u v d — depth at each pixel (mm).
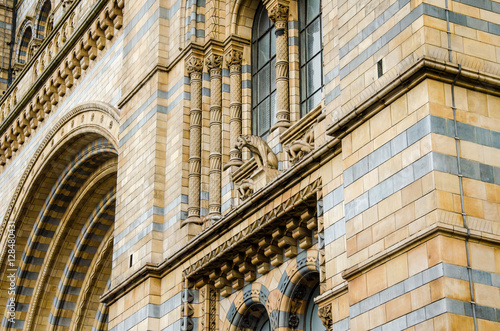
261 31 32156
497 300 18422
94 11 41062
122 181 35000
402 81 20359
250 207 26750
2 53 60031
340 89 23172
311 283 25688
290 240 26000
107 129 39156
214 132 31531
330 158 23875
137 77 35906
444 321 17906
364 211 20891
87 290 48188
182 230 30484
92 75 41812
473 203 19125
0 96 57594
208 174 31531
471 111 20031
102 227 47219
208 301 29141
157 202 32156
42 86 46312
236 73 31922
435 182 19000
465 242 18656
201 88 32500
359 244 20812
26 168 46844
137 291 31625
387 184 20359
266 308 26641
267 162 27391
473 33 20906
